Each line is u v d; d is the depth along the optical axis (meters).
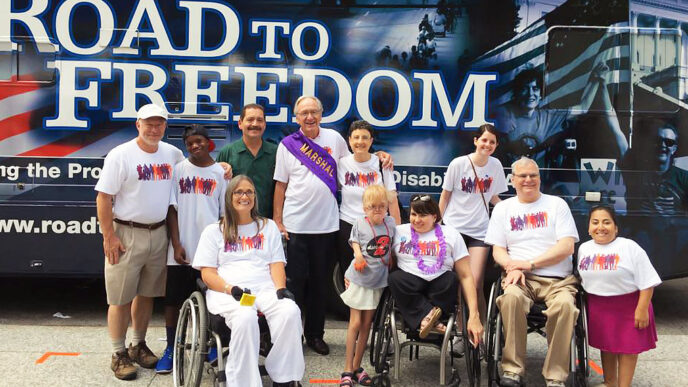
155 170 4.14
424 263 3.94
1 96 5.20
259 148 4.69
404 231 4.09
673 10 5.22
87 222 5.26
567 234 4.07
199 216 4.29
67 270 5.29
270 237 4.00
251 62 5.23
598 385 4.07
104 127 5.23
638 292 3.84
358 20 5.23
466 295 3.97
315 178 4.52
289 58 5.24
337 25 5.22
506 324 3.82
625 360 3.92
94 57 5.20
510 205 4.26
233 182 3.89
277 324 3.60
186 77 5.21
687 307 6.27
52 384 4.08
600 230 3.91
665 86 5.23
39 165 5.23
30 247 5.27
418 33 5.23
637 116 5.24
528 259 4.14
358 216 4.57
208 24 5.20
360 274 4.05
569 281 4.02
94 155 5.24
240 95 5.24
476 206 4.65
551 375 3.75
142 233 4.16
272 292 3.80
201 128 4.26
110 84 5.21
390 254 4.06
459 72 5.25
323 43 5.23
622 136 5.25
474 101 5.26
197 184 4.29
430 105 5.27
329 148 4.60
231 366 3.50
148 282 4.29
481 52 5.23
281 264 3.98
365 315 4.10
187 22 5.19
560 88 5.24
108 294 4.15
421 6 5.23
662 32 5.23
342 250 4.66
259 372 3.54
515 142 5.27
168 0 5.18
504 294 3.85
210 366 3.95
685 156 5.24
